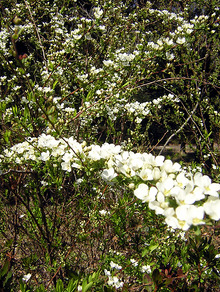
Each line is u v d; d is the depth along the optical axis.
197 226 1.16
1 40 3.46
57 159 1.81
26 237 3.18
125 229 2.48
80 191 2.57
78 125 3.13
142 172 1.39
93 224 2.53
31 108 2.51
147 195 1.32
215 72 4.70
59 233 2.84
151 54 2.71
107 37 3.95
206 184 1.26
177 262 2.16
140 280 2.27
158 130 5.60
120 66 2.74
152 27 4.92
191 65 4.33
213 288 2.05
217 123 4.38
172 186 1.28
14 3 4.06
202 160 4.31
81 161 1.63
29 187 2.70
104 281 2.23
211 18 4.14
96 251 3.04
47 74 2.99
